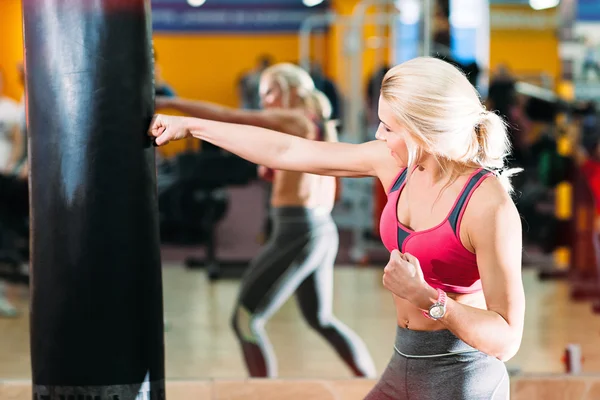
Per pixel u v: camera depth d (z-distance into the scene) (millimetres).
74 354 2246
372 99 9781
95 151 2209
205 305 7121
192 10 17266
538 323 6477
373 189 9586
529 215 8148
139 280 2285
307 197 4266
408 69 2123
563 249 8180
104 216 2225
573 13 8250
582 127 8094
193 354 5598
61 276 2238
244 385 3314
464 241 2082
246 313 4273
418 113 2084
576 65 8273
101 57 2193
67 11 2180
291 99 4203
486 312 2012
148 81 2289
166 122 2316
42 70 2213
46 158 2230
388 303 7160
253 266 4305
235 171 8750
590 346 5781
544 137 8297
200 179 8734
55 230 2232
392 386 2258
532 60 11500
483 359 2168
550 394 3361
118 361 2262
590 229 7652
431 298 1987
